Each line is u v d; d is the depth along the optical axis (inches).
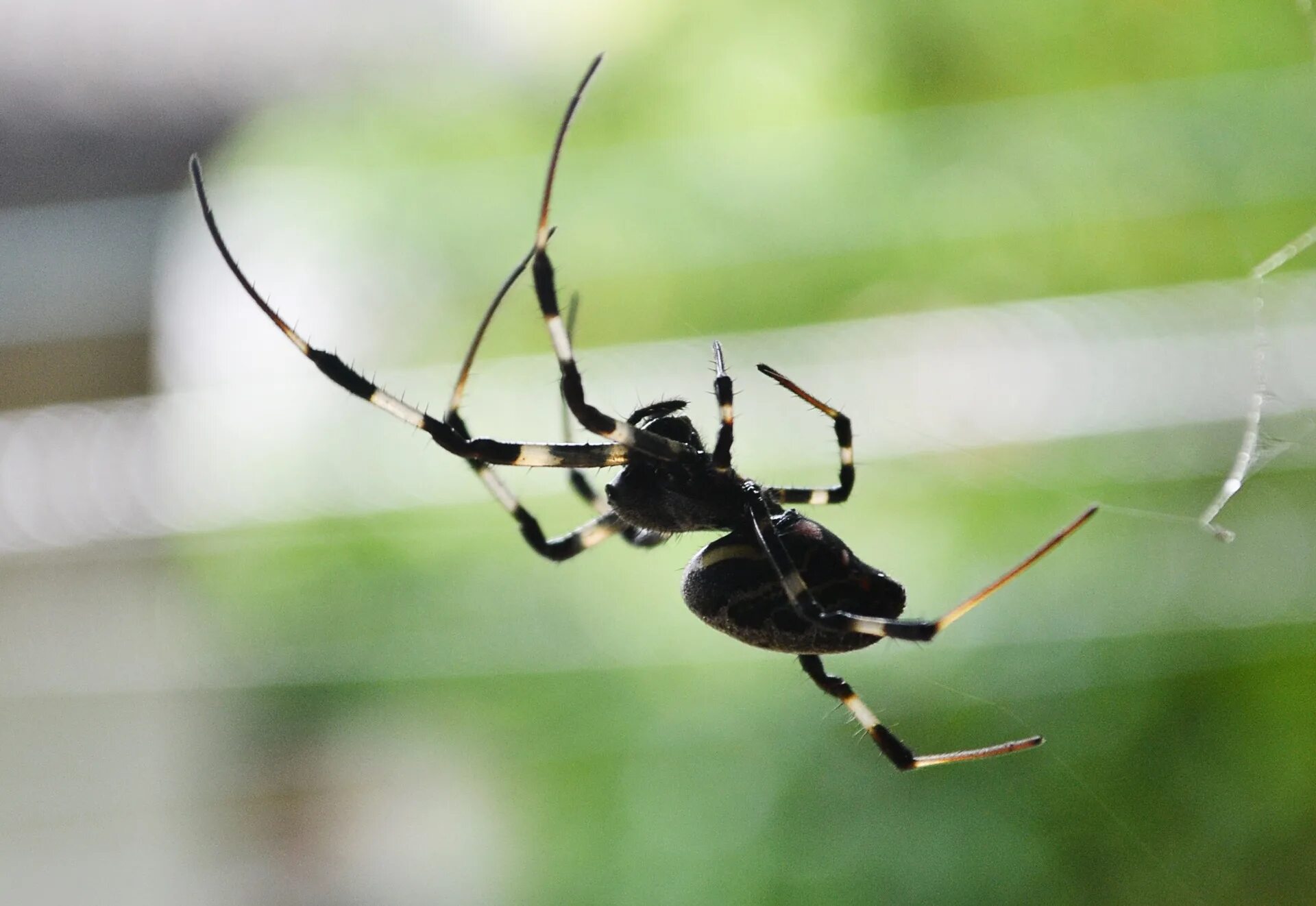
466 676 12.2
